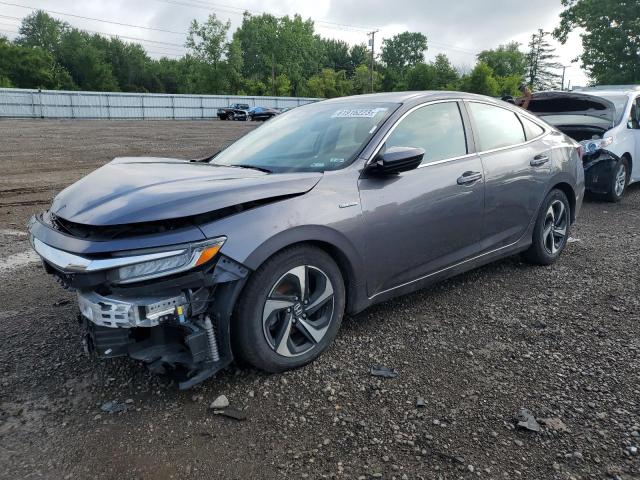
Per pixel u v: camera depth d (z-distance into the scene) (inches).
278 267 114.1
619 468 90.5
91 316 101.9
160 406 109.7
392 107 148.7
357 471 90.3
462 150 159.0
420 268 146.9
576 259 207.9
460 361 127.3
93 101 1926.7
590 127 329.7
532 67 4505.4
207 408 108.6
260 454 94.9
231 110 1988.2
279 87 3693.4
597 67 1205.7
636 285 178.2
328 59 4643.2
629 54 1159.0
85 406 110.3
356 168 132.2
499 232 171.2
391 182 136.4
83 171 476.4
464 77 3267.7
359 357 129.0
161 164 143.0
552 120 346.6
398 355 130.2
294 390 114.5
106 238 101.1
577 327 145.9
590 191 322.7
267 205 113.3
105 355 105.5
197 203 105.3
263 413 106.7
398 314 154.5
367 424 102.9
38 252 111.2
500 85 3329.2
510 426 102.1
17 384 118.7
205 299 106.2
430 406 108.7
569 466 91.1
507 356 129.8
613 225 268.1
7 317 155.8
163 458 94.2
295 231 114.7
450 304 162.1
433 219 145.6
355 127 145.6
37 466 92.5
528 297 167.8
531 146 183.9
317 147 144.2
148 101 2074.3
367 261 131.6
